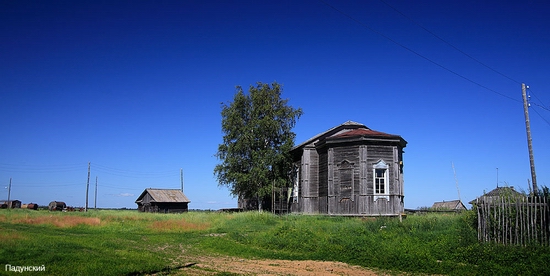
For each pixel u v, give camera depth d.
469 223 19.52
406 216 30.05
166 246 21.78
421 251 17.59
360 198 33.12
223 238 24.98
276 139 48.81
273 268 15.67
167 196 71.56
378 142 34.00
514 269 14.63
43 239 20.03
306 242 21.53
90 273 12.45
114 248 19.16
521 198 17.11
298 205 41.31
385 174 33.72
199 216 41.62
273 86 50.56
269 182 46.06
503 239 17.06
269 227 30.34
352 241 20.22
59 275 12.14
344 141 34.50
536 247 15.98
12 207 89.00
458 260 16.70
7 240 18.36
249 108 49.78
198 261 16.89
